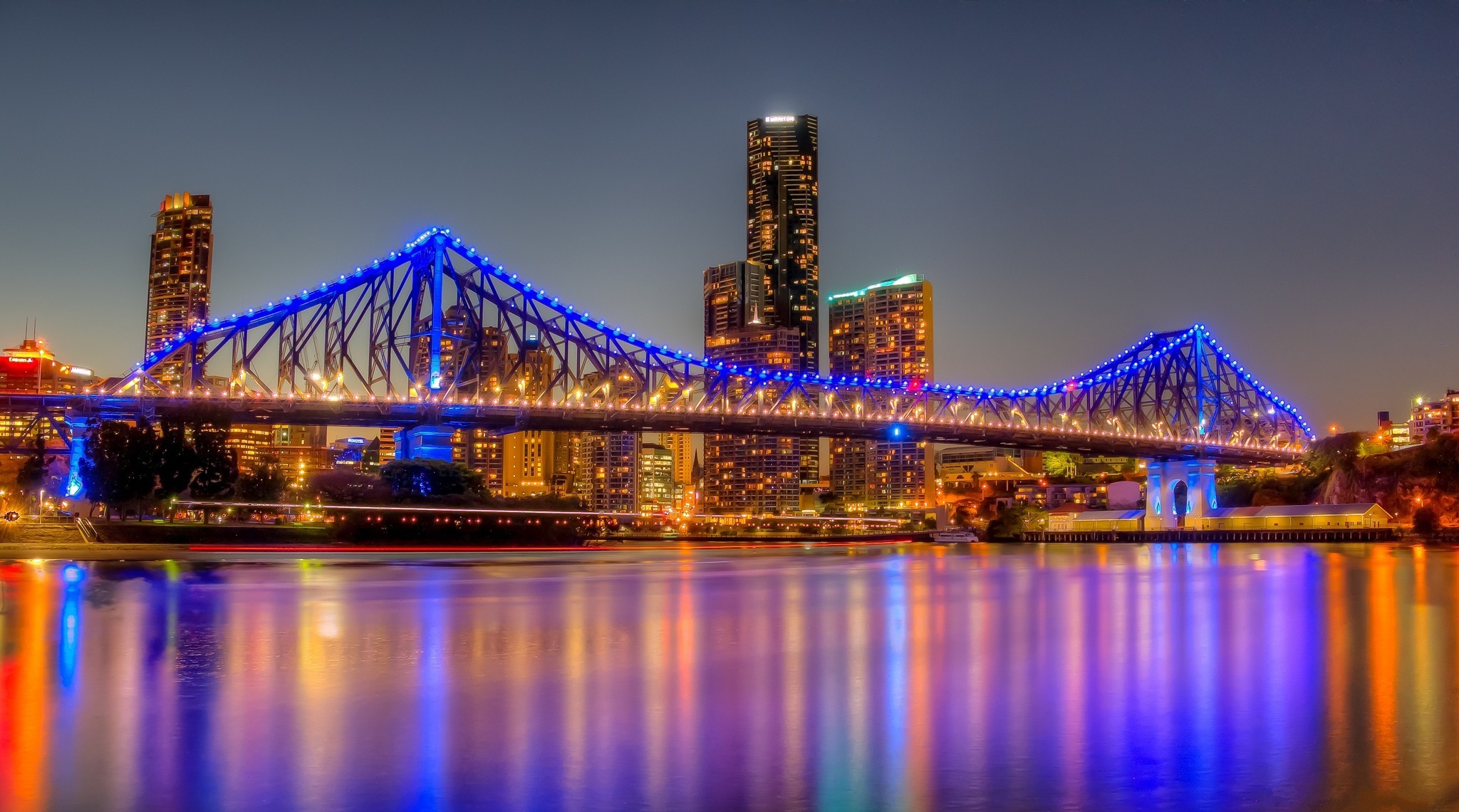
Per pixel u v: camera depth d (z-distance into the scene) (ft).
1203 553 553.64
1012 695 133.59
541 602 249.75
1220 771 98.63
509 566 398.01
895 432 611.47
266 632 188.03
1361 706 125.59
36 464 483.10
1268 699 130.00
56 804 90.38
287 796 92.99
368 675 146.41
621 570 389.19
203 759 103.40
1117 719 119.44
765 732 114.52
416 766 101.55
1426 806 89.35
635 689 137.59
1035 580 341.82
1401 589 287.07
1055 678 145.28
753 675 148.46
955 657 163.94
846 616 223.10
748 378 574.56
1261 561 448.65
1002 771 99.55
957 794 92.84
